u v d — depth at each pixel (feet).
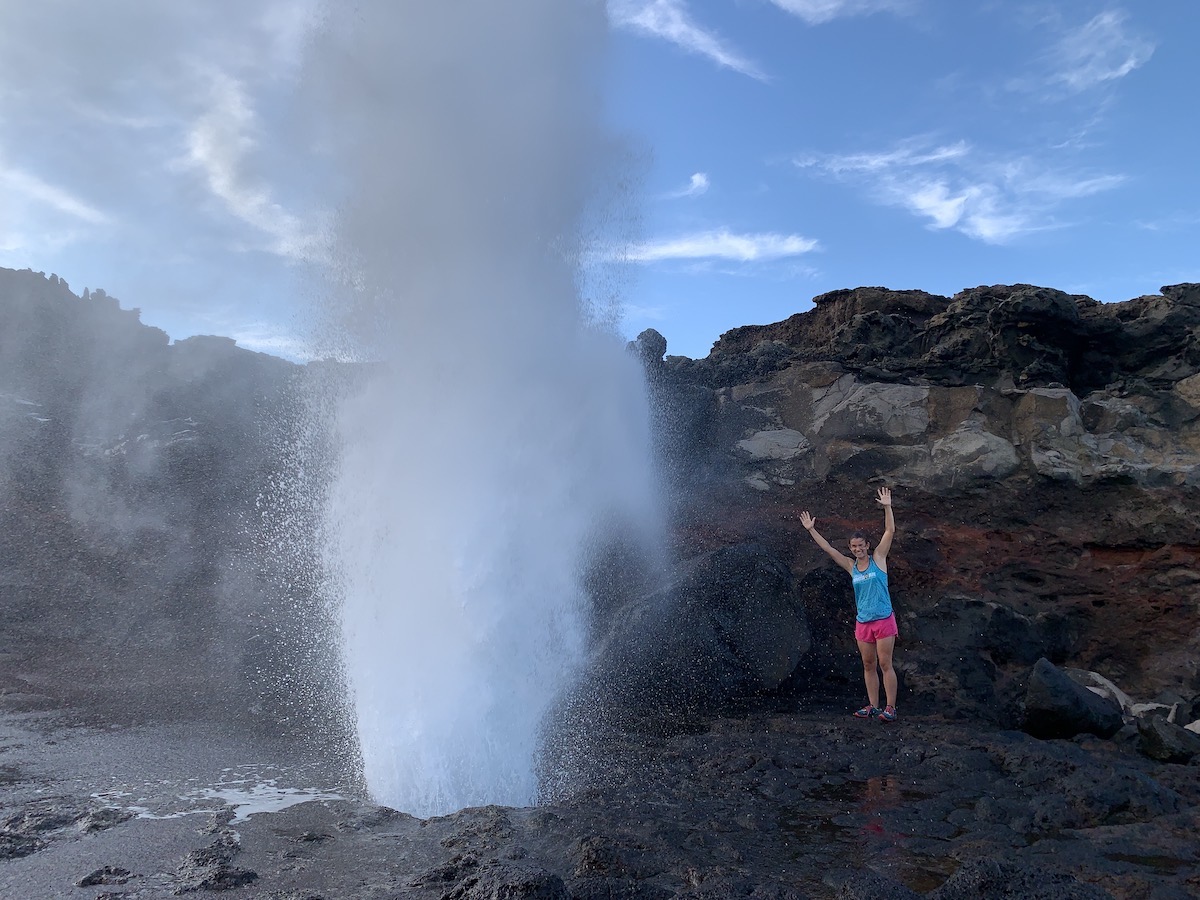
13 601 34.19
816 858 14.64
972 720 26.22
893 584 36.47
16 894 12.00
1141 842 15.49
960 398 43.98
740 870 13.74
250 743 21.25
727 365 55.16
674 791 18.54
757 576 30.94
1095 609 35.37
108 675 27.99
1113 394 42.55
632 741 23.06
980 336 46.55
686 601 29.94
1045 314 44.04
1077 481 39.19
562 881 12.06
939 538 39.65
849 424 46.21
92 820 15.21
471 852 14.02
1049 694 23.90
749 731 24.31
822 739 23.21
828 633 33.94
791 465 47.44
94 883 12.41
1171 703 30.96
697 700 28.07
